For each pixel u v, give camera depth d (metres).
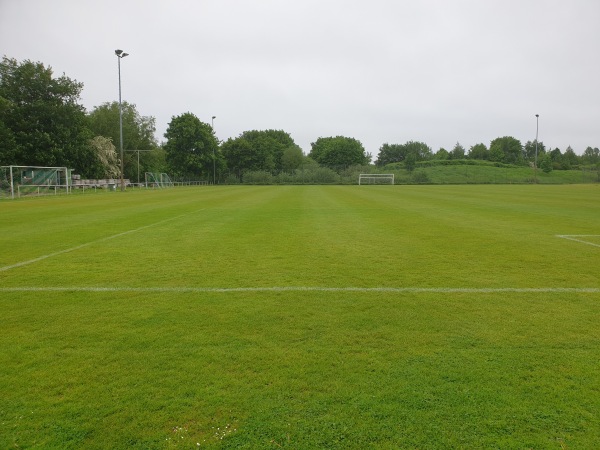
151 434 2.35
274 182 62.03
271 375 2.97
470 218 12.91
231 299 4.73
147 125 64.31
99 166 44.00
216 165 67.50
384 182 60.06
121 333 3.74
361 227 10.80
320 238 9.02
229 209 16.22
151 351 3.37
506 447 2.23
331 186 48.84
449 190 34.69
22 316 4.20
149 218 13.21
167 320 4.07
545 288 5.16
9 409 2.58
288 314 4.21
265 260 6.80
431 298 4.75
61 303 4.62
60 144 39.38
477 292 4.98
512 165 83.69
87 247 8.06
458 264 6.48
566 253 7.38
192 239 8.98
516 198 23.09
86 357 3.27
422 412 2.53
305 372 3.01
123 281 5.53
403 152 115.69
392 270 6.09
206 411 2.55
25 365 3.14
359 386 2.82
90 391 2.78
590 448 2.23
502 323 3.96
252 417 2.49
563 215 13.87
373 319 4.07
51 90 39.28
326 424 2.43
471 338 3.61
